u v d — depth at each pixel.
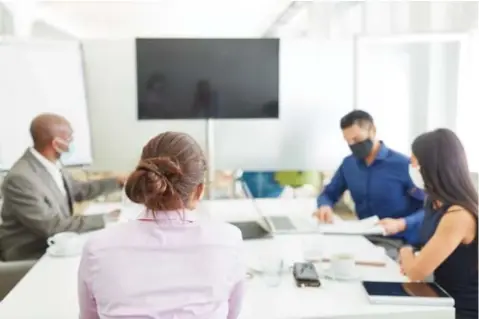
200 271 1.18
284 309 1.52
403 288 1.65
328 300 1.59
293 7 4.86
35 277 1.84
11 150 3.34
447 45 3.64
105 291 1.15
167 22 4.89
